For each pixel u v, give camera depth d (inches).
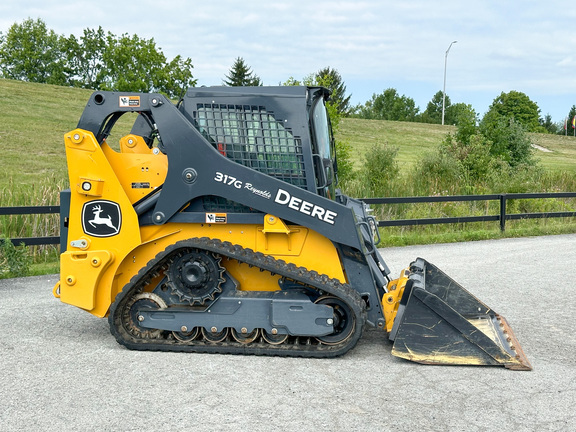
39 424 149.6
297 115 205.6
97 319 247.3
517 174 665.0
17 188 468.1
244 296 203.6
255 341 205.8
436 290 240.8
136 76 1919.3
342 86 2657.5
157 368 188.9
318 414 155.9
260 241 209.3
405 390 172.4
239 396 167.2
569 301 281.6
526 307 270.1
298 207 201.2
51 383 176.2
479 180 677.9
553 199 607.2
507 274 344.8
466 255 410.9
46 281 326.6
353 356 202.4
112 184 207.6
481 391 171.9
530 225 558.3
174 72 1995.6
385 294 208.4
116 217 208.7
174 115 204.4
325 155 222.5
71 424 149.6
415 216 538.6
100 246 210.5
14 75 2925.7
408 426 149.4
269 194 202.1
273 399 165.3
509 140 823.1
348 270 208.1
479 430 147.6
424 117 4094.5
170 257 204.5
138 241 208.5
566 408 160.7
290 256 209.0
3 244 343.0
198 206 210.4
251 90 208.1
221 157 203.3
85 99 1636.3
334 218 200.1
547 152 1913.1
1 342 215.5
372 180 614.5
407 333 194.5
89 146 206.4
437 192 609.9
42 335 224.4
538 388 174.4
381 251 431.2
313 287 207.6
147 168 211.0
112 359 197.3
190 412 156.6
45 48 2918.3
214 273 202.7
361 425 149.7
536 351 208.8
